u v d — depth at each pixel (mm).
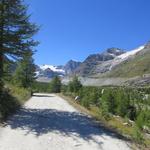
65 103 41188
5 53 23375
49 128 18438
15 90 40562
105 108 27328
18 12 22797
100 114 27484
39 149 13328
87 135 16969
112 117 27188
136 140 16562
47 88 113000
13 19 22594
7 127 17844
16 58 24031
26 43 23531
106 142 15430
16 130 17172
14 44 23141
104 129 19391
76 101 45781
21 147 13484
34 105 34125
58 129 18297
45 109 29969
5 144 13828
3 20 22328
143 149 14531
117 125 22141
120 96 33969
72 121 22078
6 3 22250
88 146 14422
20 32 22953
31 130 17469
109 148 14203
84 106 36750
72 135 16797
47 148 13578
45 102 40812
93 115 26984
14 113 24062
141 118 22609
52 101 44062
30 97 52438
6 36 22547
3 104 23234
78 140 15609
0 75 23766
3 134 15891
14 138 15172
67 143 14812
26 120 20859
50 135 16438
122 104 32406
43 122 20594
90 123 21656
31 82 66250
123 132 18953
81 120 22891
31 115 23781
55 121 21438
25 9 23109
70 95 67062
